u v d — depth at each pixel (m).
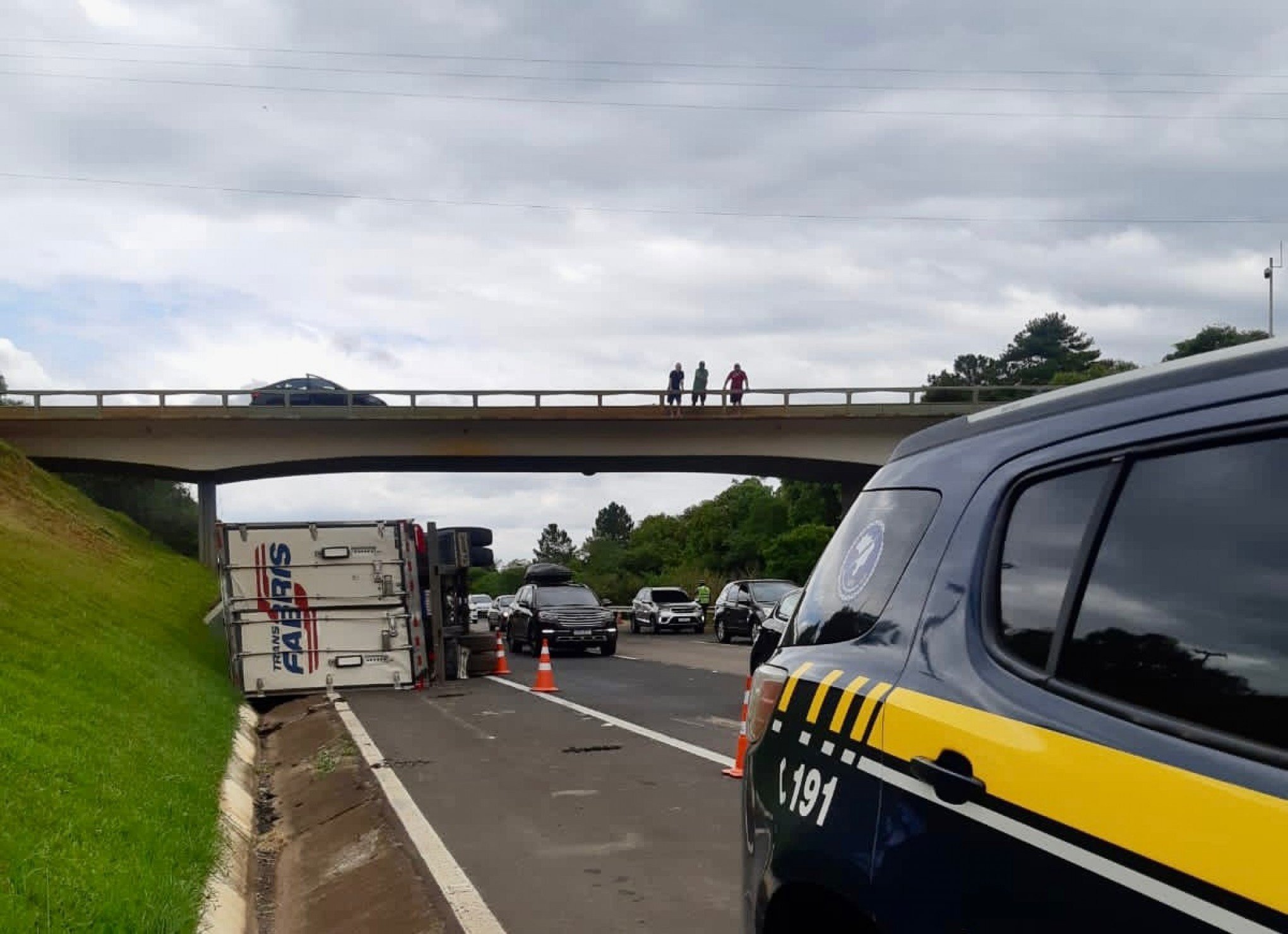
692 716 15.04
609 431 42.38
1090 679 2.34
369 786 10.30
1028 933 2.29
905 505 3.21
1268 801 1.89
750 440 42.41
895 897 2.65
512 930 6.21
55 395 40.19
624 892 6.91
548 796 9.76
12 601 12.85
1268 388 2.16
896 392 42.12
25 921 4.65
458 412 41.59
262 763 13.30
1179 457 2.30
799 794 3.11
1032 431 2.79
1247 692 2.02
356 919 6.85
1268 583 2.05
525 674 22.17
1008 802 2.37
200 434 41.28
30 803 6.20
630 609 52.22
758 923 3.27
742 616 32.75
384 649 19.11
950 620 2.79
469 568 22.02
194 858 6.92
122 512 53.72
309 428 41.69
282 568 18.92
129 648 14.05
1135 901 2.06
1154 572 2.28
